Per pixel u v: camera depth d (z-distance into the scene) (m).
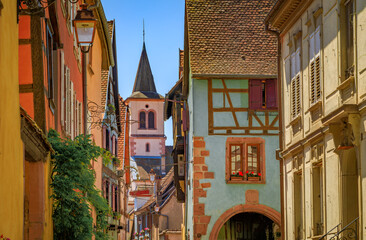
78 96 19.66
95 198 16.06
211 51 28.78
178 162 33.66
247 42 29.12
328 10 14.84
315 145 16.09
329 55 14.71
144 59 124.44
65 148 13.03
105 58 31.66
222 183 28.03
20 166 8.64
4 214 7.35
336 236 13.77
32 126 9.44
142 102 120.88
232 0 30.36
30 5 9.82
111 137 35.75
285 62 19.47
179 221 48.53
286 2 17.77
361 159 12.51
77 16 14.59
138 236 59.56
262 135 28.28
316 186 16.25
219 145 28.17
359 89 12.58
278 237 28.42
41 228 11.27
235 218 29.28
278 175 28.17
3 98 7.26
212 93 28.34
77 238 13.27
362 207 12.45
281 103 19.97
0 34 7.09
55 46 14.43
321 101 15.35
